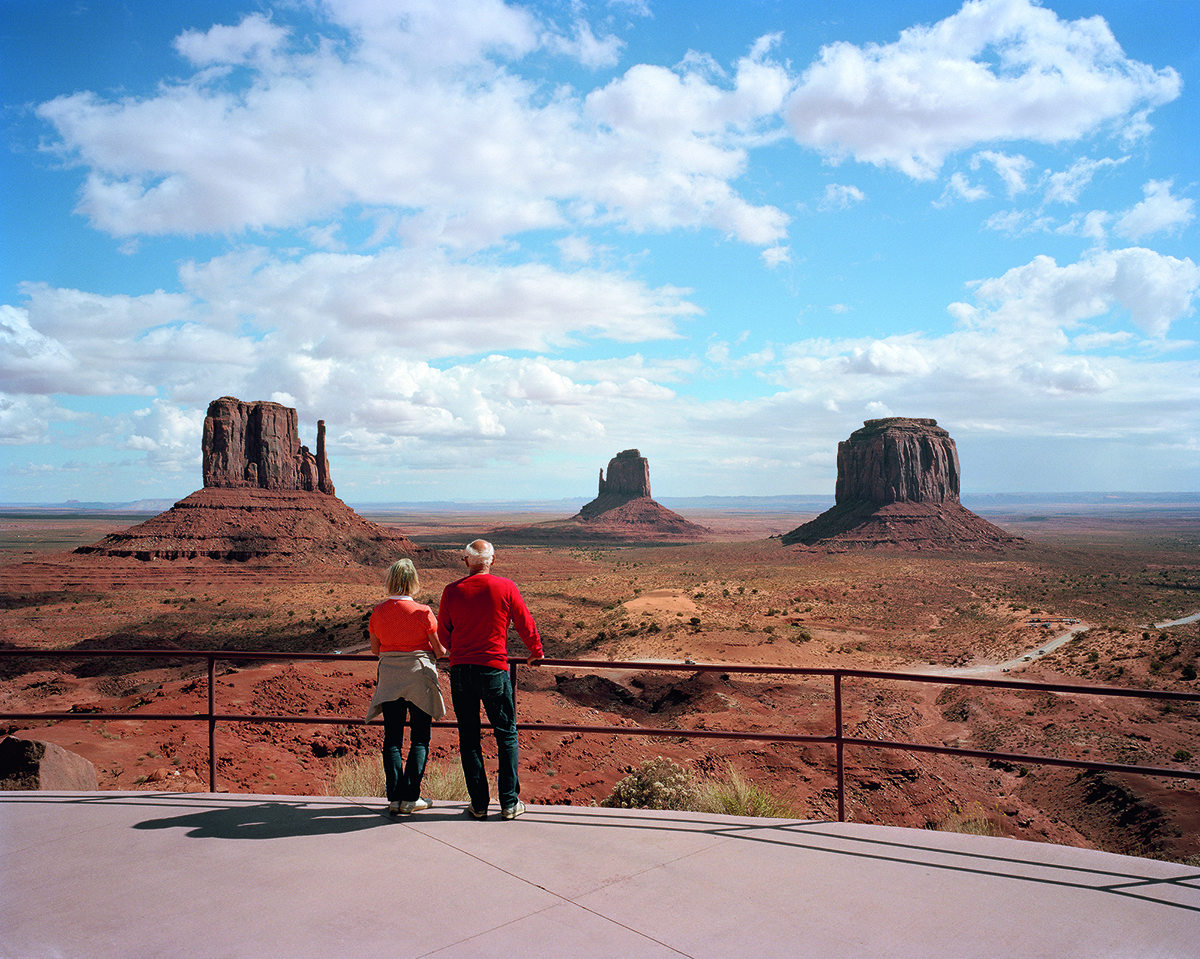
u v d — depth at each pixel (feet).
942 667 218.38
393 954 11.31
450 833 16.55
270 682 93.40
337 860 14.92
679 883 13.97
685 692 161.17
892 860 15.24
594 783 69.41
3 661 179.83
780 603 355.56
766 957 11.30
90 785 30.32
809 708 154.81
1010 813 98.17
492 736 76.95
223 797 19.10
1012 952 11.57
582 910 12.80
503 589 17.88
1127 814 98.68
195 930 12.09
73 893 13.44
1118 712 151.84
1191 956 11.53
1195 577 494.59
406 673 17.90
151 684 160.45
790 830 17.02
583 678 174.91
